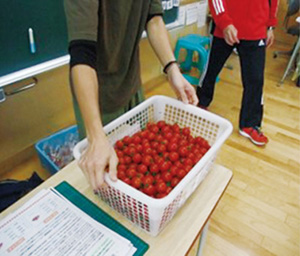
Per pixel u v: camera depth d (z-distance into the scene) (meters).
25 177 1.68
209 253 1.30
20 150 1.75
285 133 2.19
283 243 1.38
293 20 3.64
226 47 1.99
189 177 0.65
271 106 2.53
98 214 0.70
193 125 0.97
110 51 0.89
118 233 0.66
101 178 0.58
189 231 0.67
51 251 0.59
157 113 1.04
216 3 1.77
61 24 1.55
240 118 2.07
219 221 1.46
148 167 0.77
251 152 1.97
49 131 1.89
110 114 1.07
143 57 2.50
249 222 1.47
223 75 3.02
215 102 2.54
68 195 0.74
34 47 1.48
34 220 0.65
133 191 0.59
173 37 2.78
